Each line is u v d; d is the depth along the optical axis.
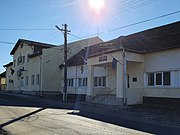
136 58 22.62
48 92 39.88
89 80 26.66
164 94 20.91
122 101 21.64
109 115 16.30
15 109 18.19
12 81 53.31
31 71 43.66
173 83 20.25
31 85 43.28
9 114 15.26
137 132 10.44
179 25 23.56
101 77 28.95
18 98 31.17
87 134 9.59
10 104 22.44
